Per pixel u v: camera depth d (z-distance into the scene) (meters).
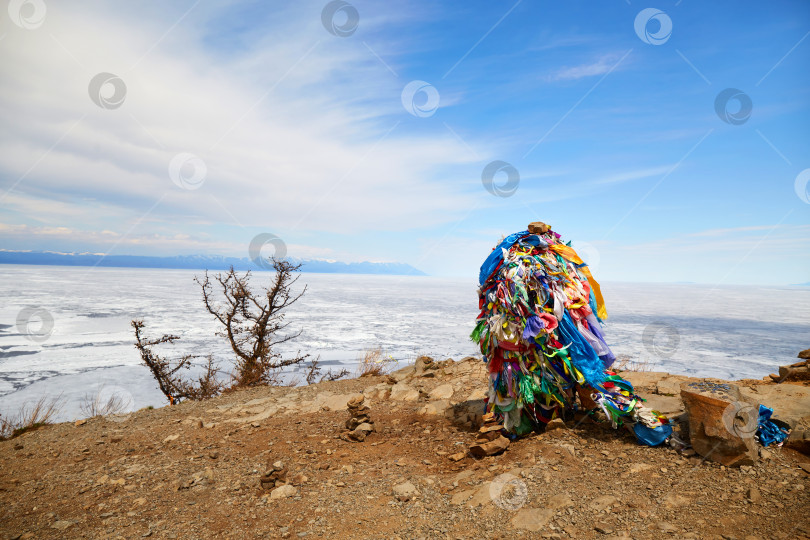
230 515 3.01
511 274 3.71
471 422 4.45
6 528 2.94
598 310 3.94
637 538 2.33
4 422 6.08
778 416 3.38
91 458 4.09
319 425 4.75
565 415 3.99
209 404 5.88
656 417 3.34
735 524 2.36
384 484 3.32
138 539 2.76
